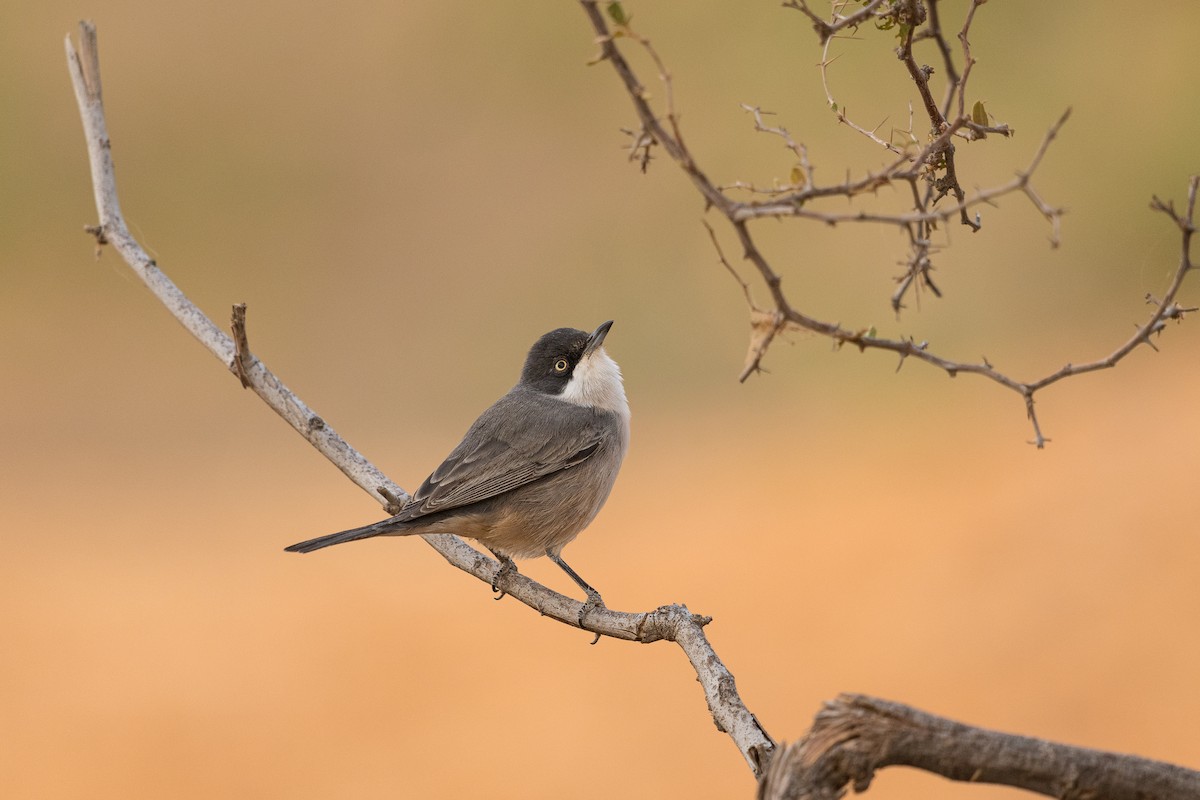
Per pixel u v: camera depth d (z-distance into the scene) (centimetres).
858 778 292
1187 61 1823
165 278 583
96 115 588
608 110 2186
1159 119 1812
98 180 586
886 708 294
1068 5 1889
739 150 1942
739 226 302
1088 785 289
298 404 579
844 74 1844
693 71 1992
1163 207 312
